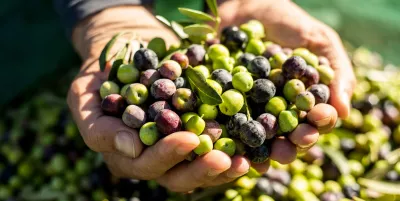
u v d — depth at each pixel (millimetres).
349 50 772
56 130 668
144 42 584
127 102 461
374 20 795
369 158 611
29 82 753
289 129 456
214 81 461
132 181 580
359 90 662
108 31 588
